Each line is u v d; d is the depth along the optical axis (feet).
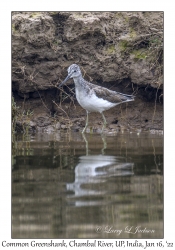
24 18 54.03
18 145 44.60
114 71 55.77
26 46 54.60
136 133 53.06
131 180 32.12
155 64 55.42
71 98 56.59
